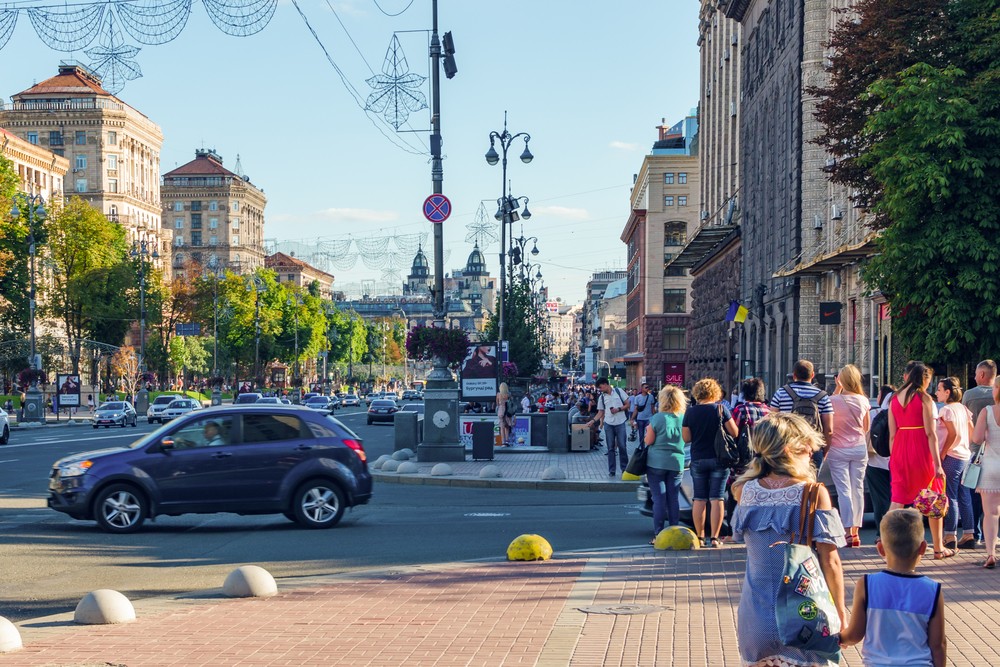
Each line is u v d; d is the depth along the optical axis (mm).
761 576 5746
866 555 13375
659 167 116000
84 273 93312
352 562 13789
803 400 13836
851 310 44094
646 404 33375
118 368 91438
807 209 49094
